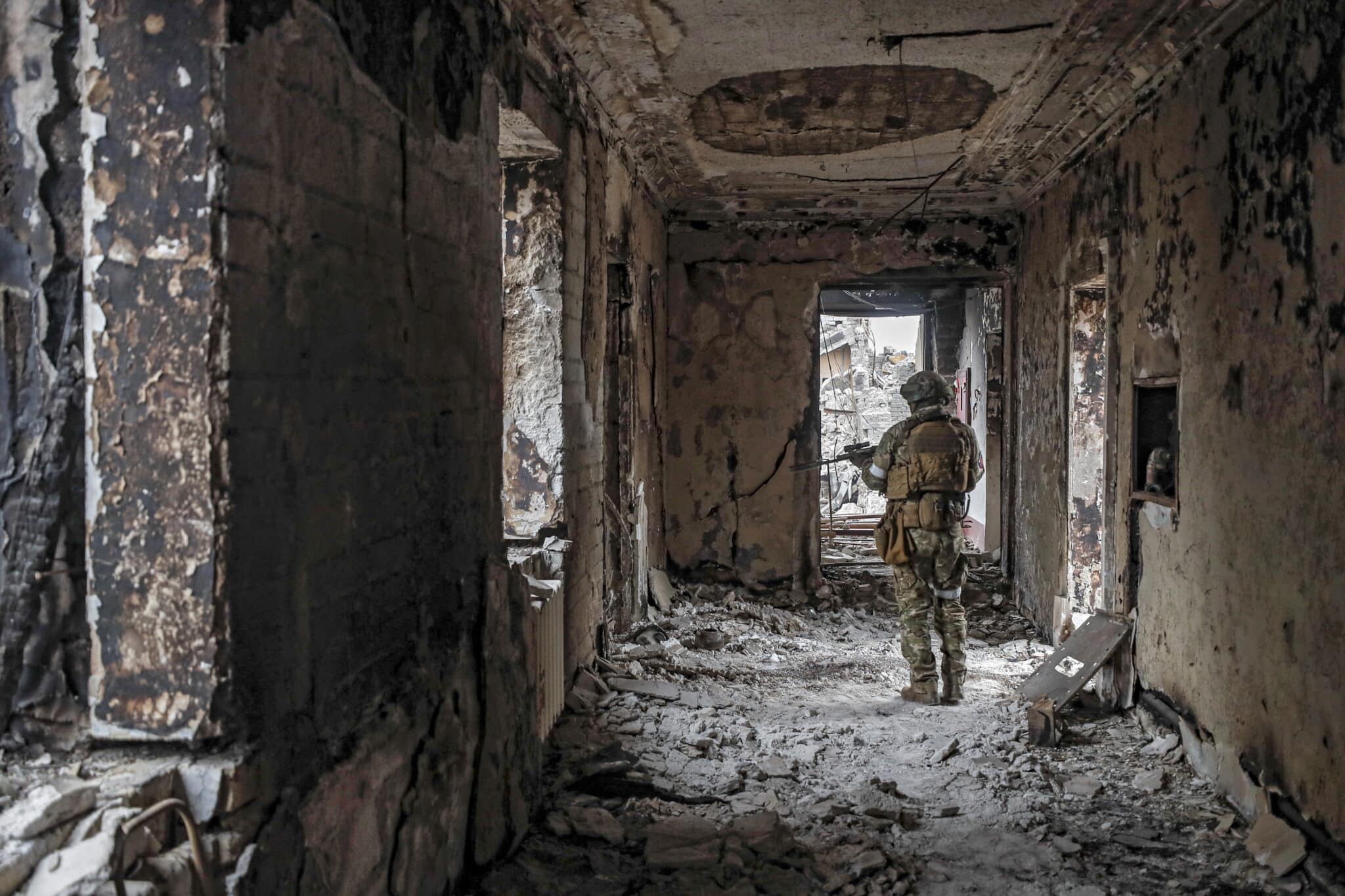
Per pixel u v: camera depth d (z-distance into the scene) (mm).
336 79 1945
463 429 2768
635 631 5836
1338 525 2680
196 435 1577
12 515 1632
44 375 1638
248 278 1628
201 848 1549
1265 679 3137
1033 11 3590
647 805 3385
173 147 1564
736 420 7438
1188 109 3787
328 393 1931
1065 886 2852
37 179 1625
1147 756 3932
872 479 4973
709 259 7395
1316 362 2799
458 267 2715
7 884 1328
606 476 5770
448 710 2570
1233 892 2793
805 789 3590
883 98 4656
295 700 1818
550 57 3744
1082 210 5402
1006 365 7359
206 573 1586
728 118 5012
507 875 2789
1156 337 4172
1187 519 3830
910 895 2820
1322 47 2748
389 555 2248
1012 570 7316
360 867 2049
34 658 1634
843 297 11359
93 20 1577
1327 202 2730
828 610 7113
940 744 4102
